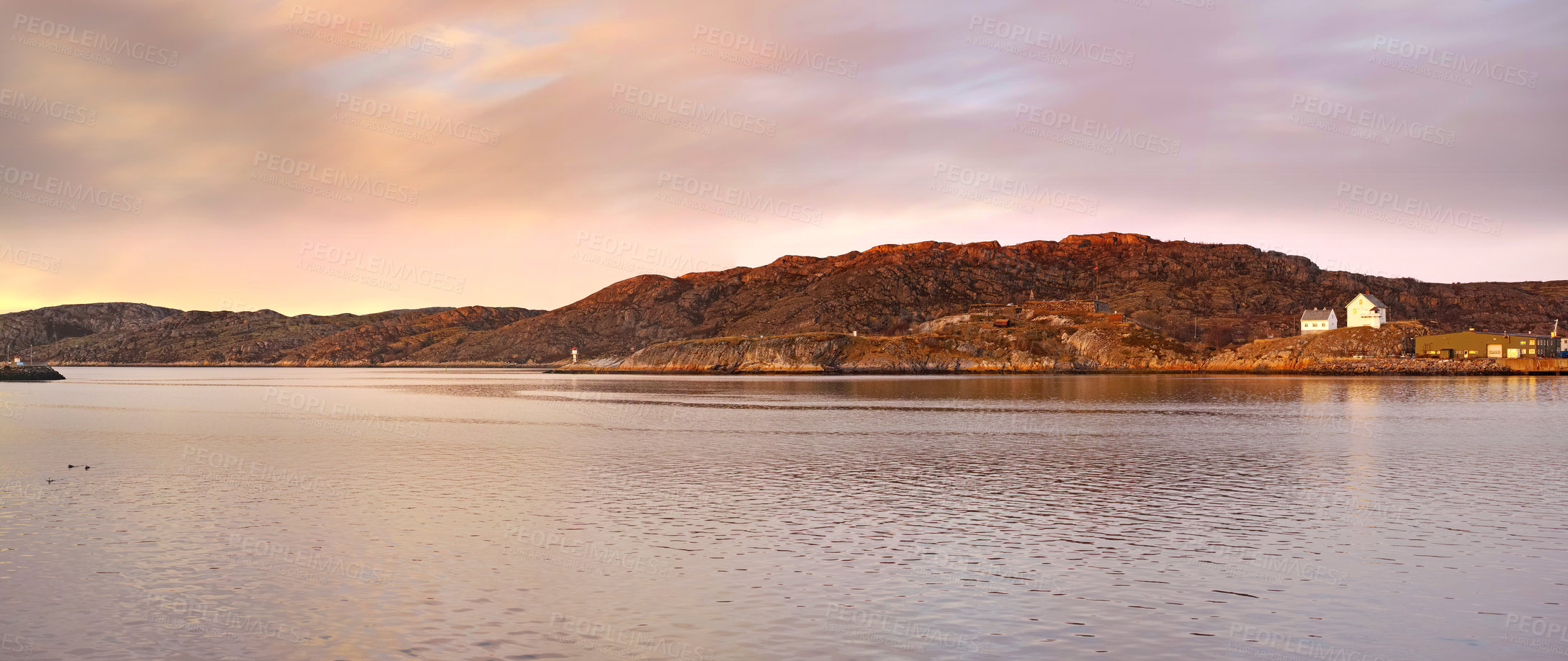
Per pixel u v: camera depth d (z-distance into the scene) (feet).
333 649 61.98
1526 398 350.23
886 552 88.94
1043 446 184.03
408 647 62.18
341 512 109.81
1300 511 110.01
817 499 119.44
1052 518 106.01
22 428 234.17
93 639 63.93
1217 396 380.17
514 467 152.15
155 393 466.29
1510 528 98.84
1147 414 276.21
